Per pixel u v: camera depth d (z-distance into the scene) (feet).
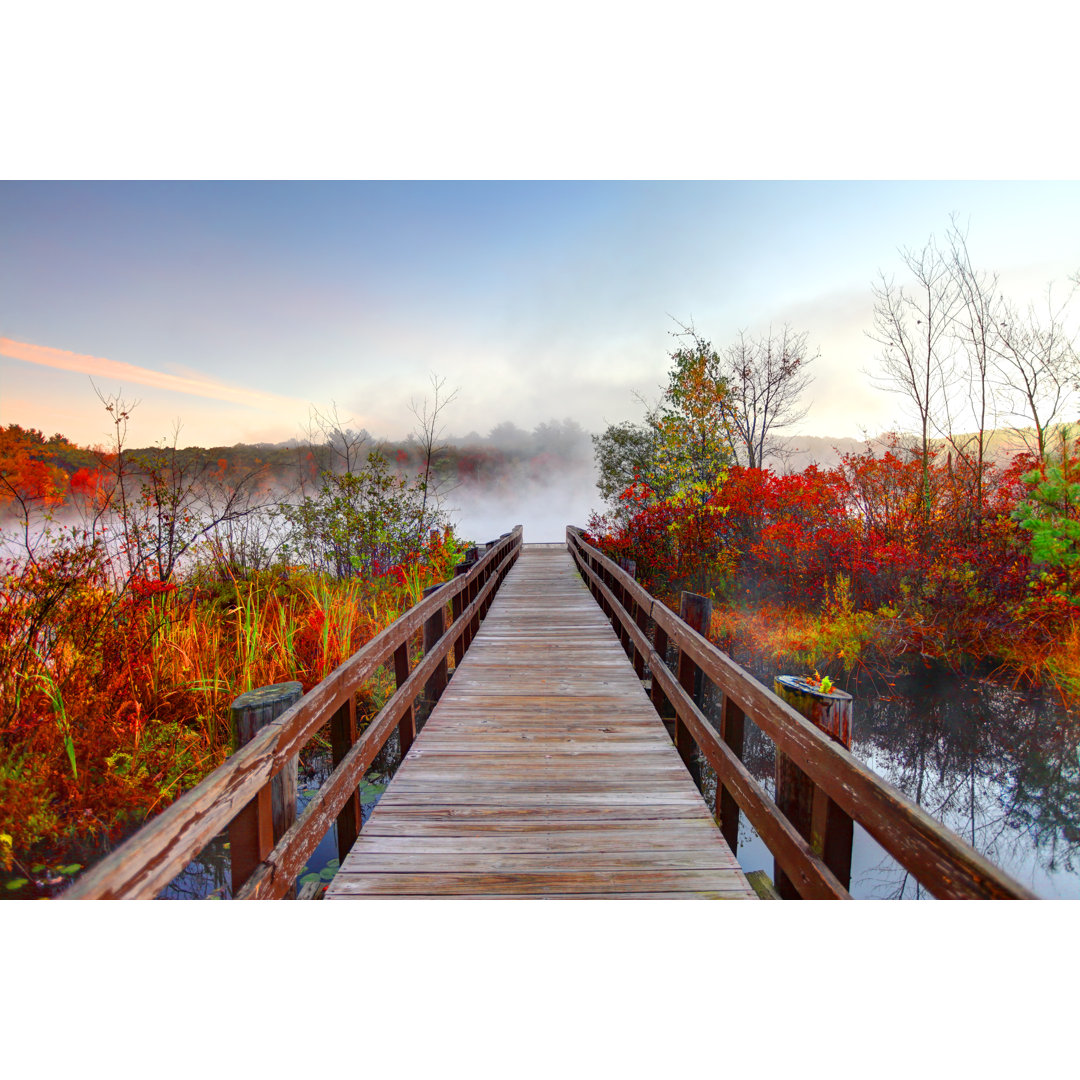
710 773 17.58
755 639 25.99
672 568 35.12
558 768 12.12
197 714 16.30
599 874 8.71
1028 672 21.09
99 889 4.09
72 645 16.53
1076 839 13.85
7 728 13.51
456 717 14.94
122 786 13.12
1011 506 25.35
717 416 42.52
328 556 32.73
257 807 6.66
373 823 10.07
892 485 29.58
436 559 34.01
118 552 19.31
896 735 18.38
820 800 6.93
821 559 27.91
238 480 25.77
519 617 27.43
